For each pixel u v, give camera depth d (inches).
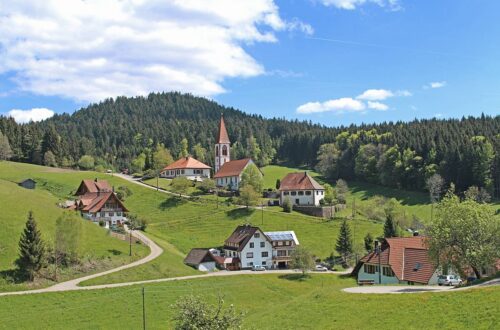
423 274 3248.0
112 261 4726.9
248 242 5669.3
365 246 5610.2
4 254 4264.3
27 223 4099.4
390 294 2346.2
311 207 7239.2
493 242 2657.5
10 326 3122.5
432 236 2755.9
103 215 6387.8
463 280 2950.3
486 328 1798.7
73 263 4466.0
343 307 2315.5
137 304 3622.0
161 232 6525.6
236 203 7568.9
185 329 1769.2
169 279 4399.6
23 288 3848.4
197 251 5280.5
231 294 4111.7
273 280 4626.0
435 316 1996.8
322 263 5438.0
